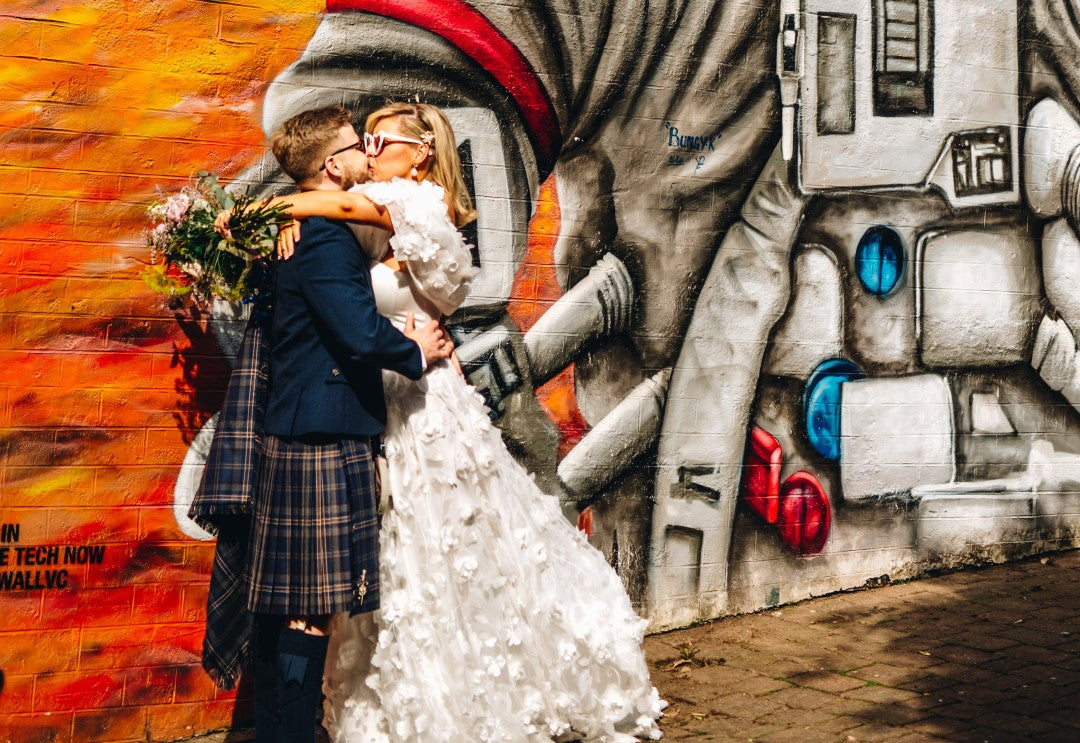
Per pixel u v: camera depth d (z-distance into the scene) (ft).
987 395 16.85
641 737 11.05
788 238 15.20
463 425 10.32
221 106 11.62
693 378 14.53
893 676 12.60
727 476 14.76
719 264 14.70
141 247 11.29
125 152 11.21
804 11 15.21
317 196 9.71
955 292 16.52
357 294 9.46
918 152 16.17
